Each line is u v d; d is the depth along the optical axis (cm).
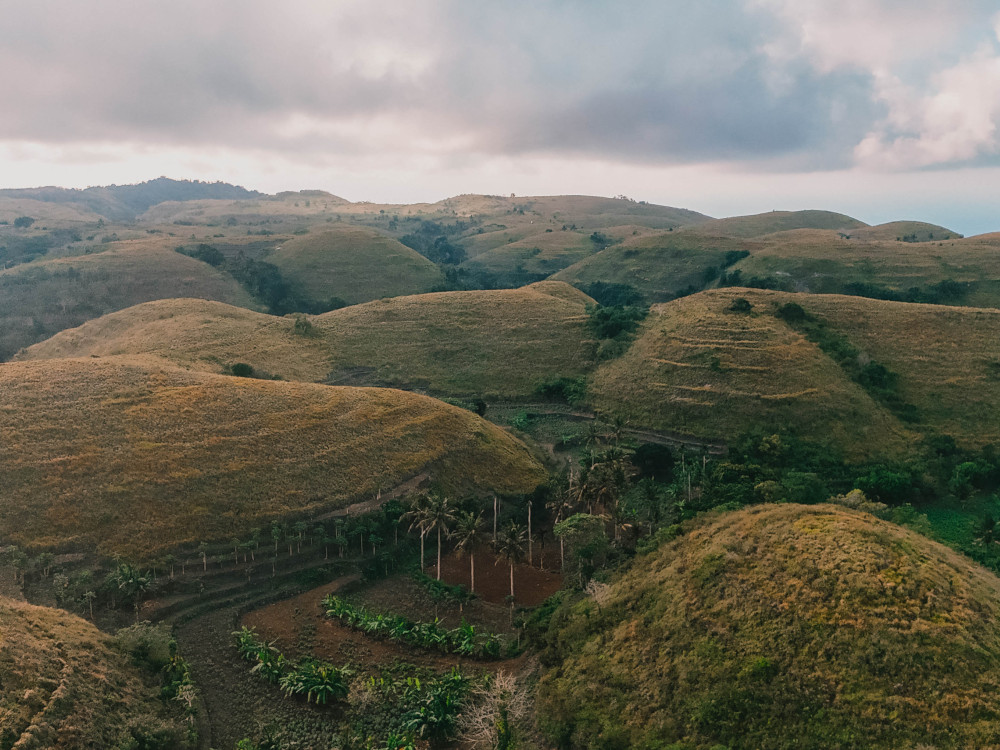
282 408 10794
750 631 5225
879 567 5391
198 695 6159
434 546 9144
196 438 9750
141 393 10612
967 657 4609
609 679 5456
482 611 7600
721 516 7031
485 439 11312
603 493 8388
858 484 10131
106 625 7119
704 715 4750
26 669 5497
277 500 8988
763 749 4447
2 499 8381
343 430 10506
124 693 5859
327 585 8088
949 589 5222
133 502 8562
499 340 16950
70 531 8131
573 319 17375
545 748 5181
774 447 10919
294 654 6781
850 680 4644
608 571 7181
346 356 16675
